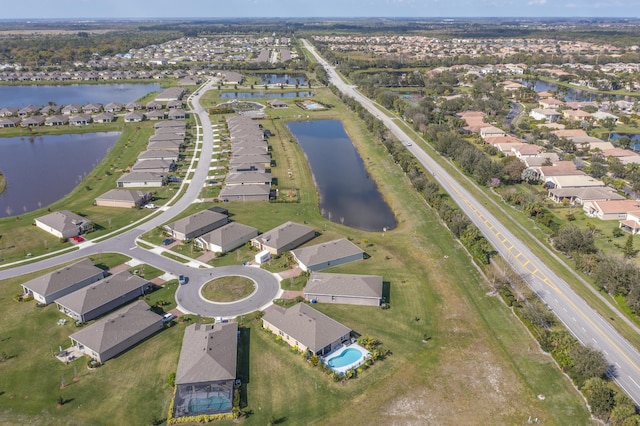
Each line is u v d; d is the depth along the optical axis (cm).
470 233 11362
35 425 6406
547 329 8288
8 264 10450
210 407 6681
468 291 9669
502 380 7300
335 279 9469
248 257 10844
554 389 7106
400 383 7231
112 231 12088
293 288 9638
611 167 16225
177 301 9162
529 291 9550
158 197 14350
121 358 7656
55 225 11856
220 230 11450
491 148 18700
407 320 8750
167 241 11469
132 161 17488
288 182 15738
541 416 6638
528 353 7881
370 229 12794
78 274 9612
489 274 10200
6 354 7731
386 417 6619
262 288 9619
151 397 6881
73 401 6800
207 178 15962
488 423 6538
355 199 14912
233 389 7012
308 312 8438
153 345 7969
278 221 12800
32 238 11656
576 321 8669
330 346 7881
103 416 6556
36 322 8538
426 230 12362
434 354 7862
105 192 14512
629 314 8819
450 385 7200
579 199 13938
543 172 15725
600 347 7988
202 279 9919
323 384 7188
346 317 8806
